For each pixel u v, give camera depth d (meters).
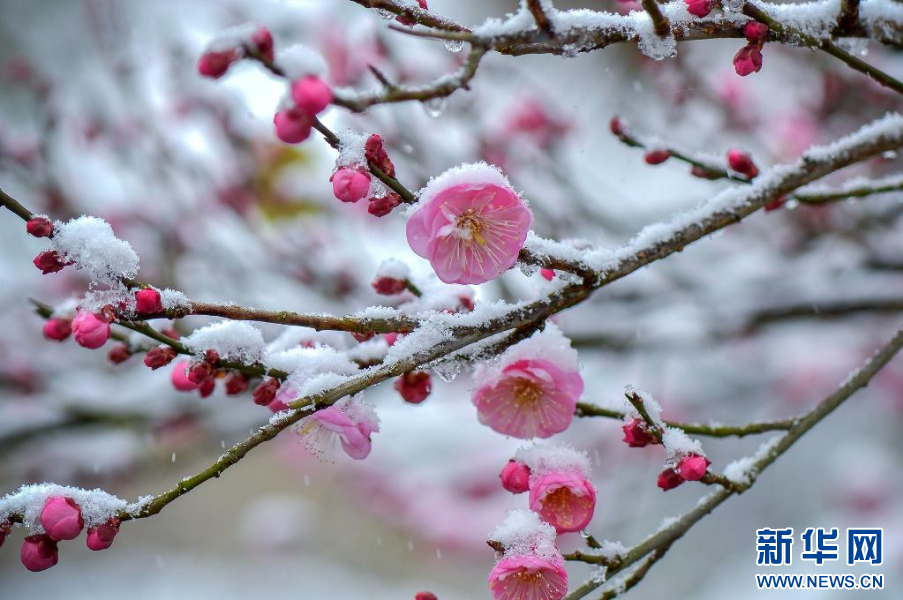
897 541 6.05
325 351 2.41
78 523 2.04
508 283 4.40
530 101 5.07
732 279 4.80
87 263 2.09
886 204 4.52
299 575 8.09
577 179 5.27
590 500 2.27
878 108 4.61
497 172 2.16
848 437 6.84
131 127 5.03
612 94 5.25
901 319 5.76
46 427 4.58
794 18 2.37
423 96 1.87
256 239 4.86
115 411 4.65
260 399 2.34
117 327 2.91
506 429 2.51
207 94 5.06
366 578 7.98
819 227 4.75
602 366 5.23
